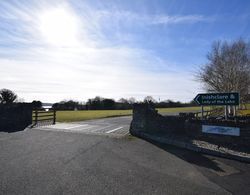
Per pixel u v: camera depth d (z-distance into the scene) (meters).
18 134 13.29
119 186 6.05
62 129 15.58
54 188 5.80
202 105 12.71
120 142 11.64
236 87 32.25
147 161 8.45
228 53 33.47
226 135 10.97
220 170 7.64
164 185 6.20
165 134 13.20
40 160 8.15
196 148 10.26
